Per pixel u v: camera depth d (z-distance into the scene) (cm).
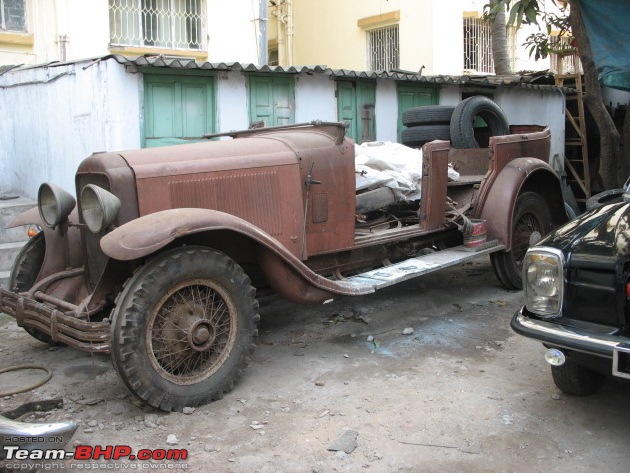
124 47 962
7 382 411
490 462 306
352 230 480
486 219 571
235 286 379
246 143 446
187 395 362
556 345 305
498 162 580
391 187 529
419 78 905
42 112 788
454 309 557
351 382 403
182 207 400
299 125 502
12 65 861
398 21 1241
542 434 332
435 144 521
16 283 461
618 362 285
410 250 541
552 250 321
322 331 504
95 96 682
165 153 411
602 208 365
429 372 416
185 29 1030
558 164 1134
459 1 1196
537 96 1099
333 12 1377
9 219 700
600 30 679
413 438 330
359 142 888
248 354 389
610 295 301
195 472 302
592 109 845
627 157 865
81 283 434
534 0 665
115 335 338
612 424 342
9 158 884
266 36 1099
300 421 351
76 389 398
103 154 401
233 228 369
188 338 361
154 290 346
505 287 612
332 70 816
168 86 712
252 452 319
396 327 510
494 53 1110
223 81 751
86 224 377
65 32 902
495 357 441
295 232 444
